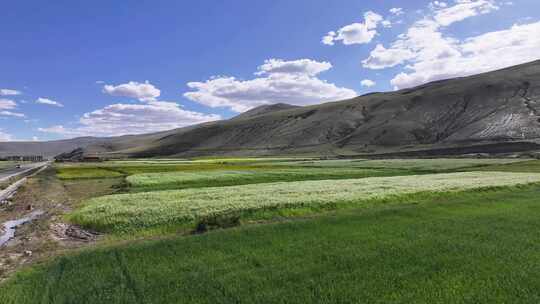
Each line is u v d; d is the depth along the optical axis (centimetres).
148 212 2505
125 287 1178
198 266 1364
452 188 3566
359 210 2531
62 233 2178
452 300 1030
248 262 1404
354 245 1590
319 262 1383
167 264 1395
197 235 1816
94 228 2266
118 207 2730
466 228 1873
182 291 1141
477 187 3569
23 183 5953
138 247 1617
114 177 6731
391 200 3036
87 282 1220
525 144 15900
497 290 1091
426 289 1108
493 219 2089
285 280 1214
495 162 8981
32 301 1084
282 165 9462
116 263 1416
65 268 1370
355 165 8900
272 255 1477
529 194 3128
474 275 1209
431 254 1445
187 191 3644
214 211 2477
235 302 1060
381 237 1716
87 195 4112
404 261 1368
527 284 1128
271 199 2933
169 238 1883
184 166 9344
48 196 4175
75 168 9394
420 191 3400
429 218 2139
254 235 1792
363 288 1127
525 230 1823
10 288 1184
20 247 1825
